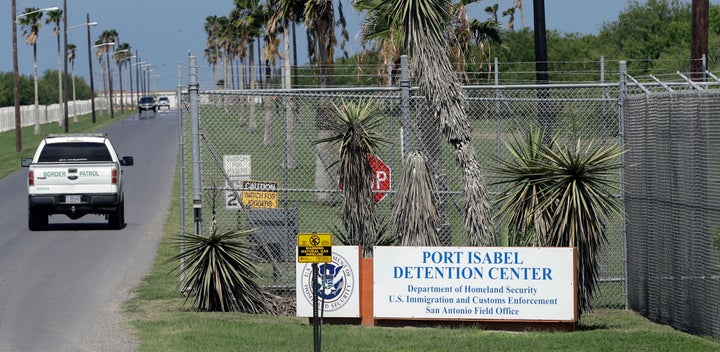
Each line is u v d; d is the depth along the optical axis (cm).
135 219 10144
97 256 7494
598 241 4969
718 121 4478
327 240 3966
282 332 4766
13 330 4841
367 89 5538
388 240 5322
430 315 4969
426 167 5094
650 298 5406
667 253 5141
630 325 5219
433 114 5547
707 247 4628
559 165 4928
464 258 4941
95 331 4788
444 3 5172
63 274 6650
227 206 5975
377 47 7900
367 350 4325
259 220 5909
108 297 5778
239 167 6025
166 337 4606
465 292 4944
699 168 4697
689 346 4391
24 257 7469
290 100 6919
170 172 15700
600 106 6125
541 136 5281
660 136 5191
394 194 5684
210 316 5206
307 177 10631
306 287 5091
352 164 5262
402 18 5094
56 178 9100
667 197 5109
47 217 9644
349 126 5259
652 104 5297
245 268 5438
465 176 5131
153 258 7338
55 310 5391
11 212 10969
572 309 4869
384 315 4997
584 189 4928
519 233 5081
